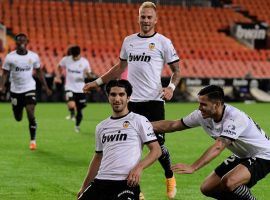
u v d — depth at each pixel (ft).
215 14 312.71
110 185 50.85
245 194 55.83
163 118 73.51
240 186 55.62
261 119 176.04
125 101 52.13
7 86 225.76
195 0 325.21
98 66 256.32
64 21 287.07
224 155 106.11
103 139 52.31
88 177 53.47
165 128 58.18
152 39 72.74
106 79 72.33
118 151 51.31
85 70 142.92
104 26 290.97
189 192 74.43
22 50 108.78
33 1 293.43
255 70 278.26
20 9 285.23
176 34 297.53
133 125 51.78
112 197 50.93
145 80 72.43
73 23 287.48
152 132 51.85
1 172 86.07
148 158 50.70
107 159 51.60
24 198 69.82
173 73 72.95
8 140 122.21
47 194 72.08
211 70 270.87
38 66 111.45
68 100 143.33
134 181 49.44
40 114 183.32
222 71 272.31
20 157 100.07
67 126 150.71
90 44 278.26
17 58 108.27
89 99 241.76
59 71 145.89
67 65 143.43
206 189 58.80
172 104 236.84
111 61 261.24
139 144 51.80
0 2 286.05
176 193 73.82
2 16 278.46
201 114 56.08
